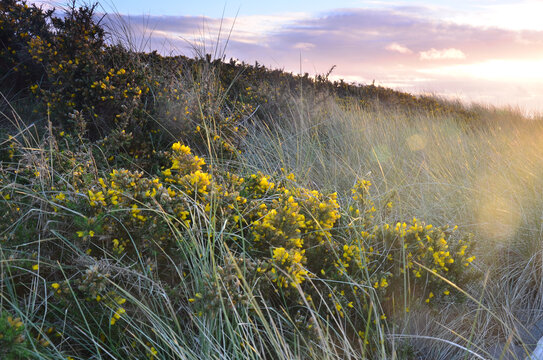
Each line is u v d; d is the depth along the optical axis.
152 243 2.35
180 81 5.59
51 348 2.01
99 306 2.13
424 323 3.01
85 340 2.11
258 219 2.83
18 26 6.01
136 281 2.29
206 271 2.30
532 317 3.27
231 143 4.94
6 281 2.07
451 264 3.04
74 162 3.16
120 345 2.16
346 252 2.82
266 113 6.93
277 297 2.61
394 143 6.29
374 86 11.63
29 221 2.53
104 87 4.54
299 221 2.70
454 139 6.85
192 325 2.29
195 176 2.73
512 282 3.57
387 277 2.92
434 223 4.32
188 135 4.63
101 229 2.22
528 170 5.35
